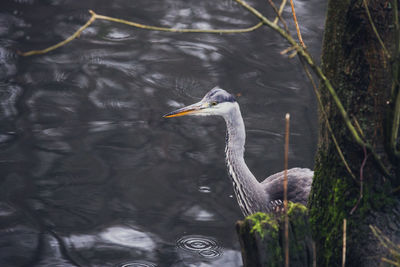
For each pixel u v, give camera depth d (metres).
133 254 9.44
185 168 12.11
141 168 12.02
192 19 18.75
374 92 5.52
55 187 11.23
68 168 11.84
